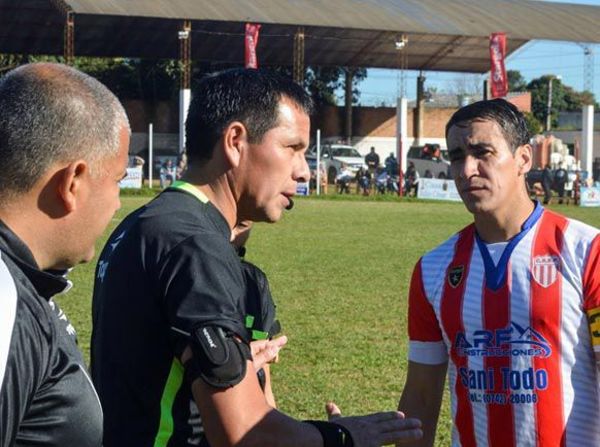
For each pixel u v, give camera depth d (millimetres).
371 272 15453
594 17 50156
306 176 2941
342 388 7766
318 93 60250
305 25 42188
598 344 3215
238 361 2486
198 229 2691
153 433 2623
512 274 3342
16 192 2180
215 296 2545
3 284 2021
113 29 45219
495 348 3350
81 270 14602
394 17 45062
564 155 48656
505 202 3367
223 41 48500
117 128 2301
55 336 2115
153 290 2617
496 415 3354
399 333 10125
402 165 42062
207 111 2830
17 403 1982
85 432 2143
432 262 3553
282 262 16672
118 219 20922
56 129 2182
